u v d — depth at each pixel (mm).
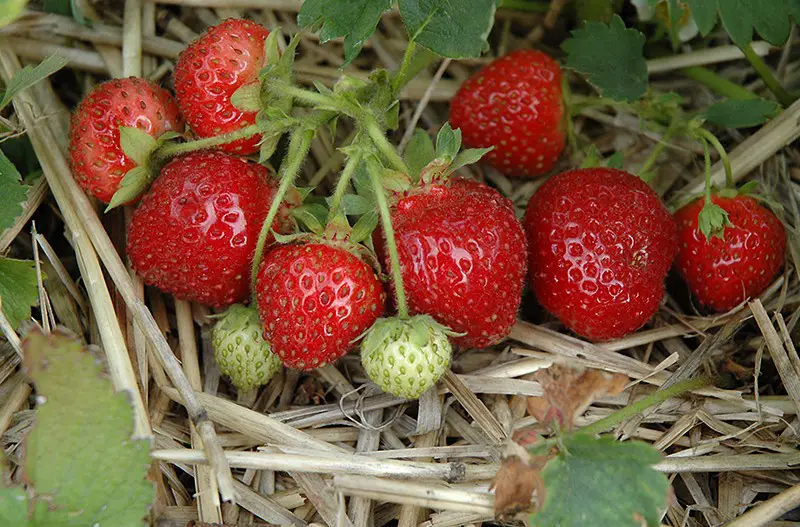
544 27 444
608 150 432
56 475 312
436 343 341
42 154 376
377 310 348
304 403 374
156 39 414
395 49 435
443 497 336
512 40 446
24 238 387
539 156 408
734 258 377
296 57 430
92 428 314
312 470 338
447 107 436
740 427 365
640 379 367
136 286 374
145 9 416
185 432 362
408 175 347
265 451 347
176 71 359
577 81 438
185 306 377
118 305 369
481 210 347
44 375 312
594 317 361
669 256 367
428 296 347
